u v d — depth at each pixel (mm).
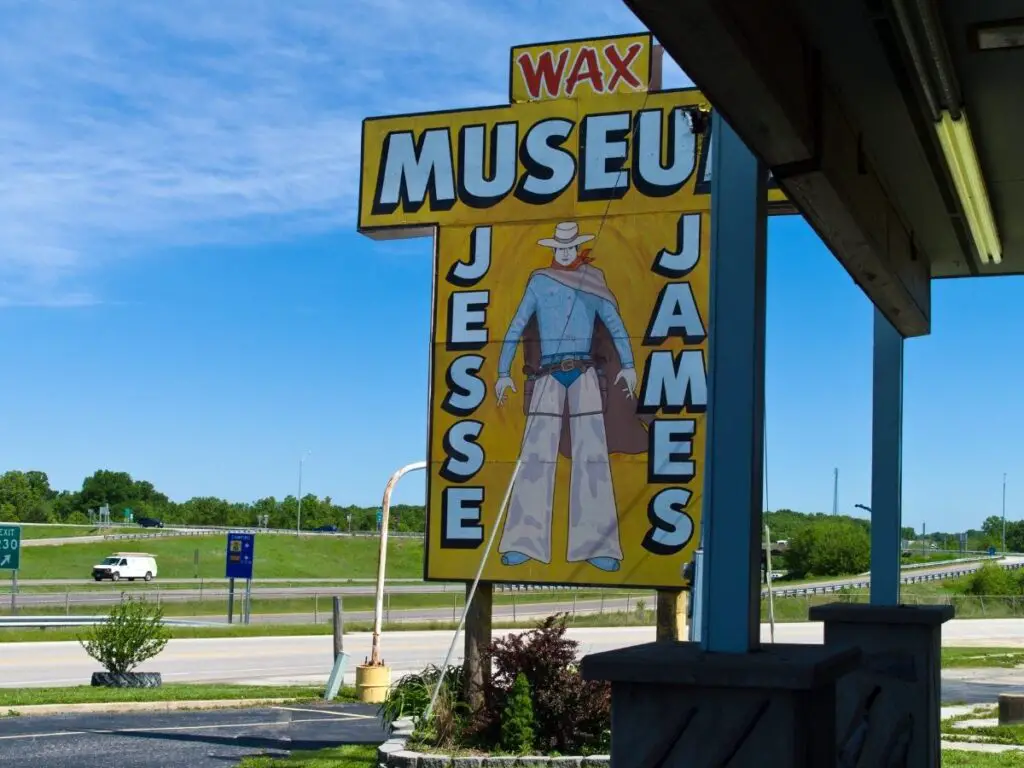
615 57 11680
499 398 11742
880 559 6172
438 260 12047
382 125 12383
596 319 11500
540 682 10922
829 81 3979
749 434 3541
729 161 3662
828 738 3533
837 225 4410
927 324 6398
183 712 16531
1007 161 5090
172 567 85438
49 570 80062
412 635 35906
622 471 11312
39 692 17734
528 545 11516
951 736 13656
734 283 3613
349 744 12758
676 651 3559
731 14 2771
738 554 3512
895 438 6246
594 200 11625
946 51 3881
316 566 92375
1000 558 106000
